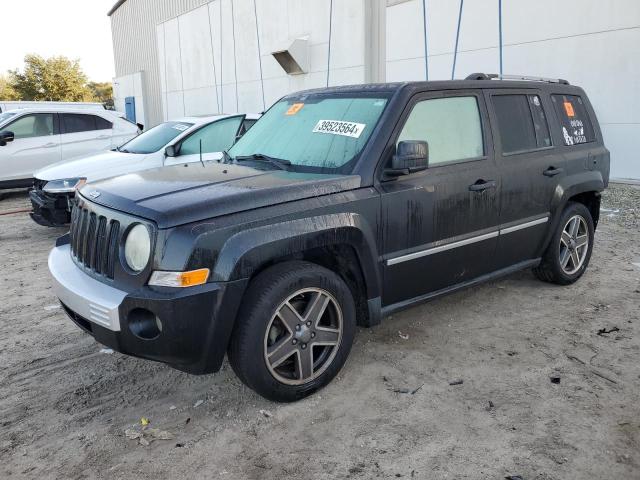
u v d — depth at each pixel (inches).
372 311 145.7
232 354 124.3
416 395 135.6
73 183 284.8
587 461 109.7
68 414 131.6
